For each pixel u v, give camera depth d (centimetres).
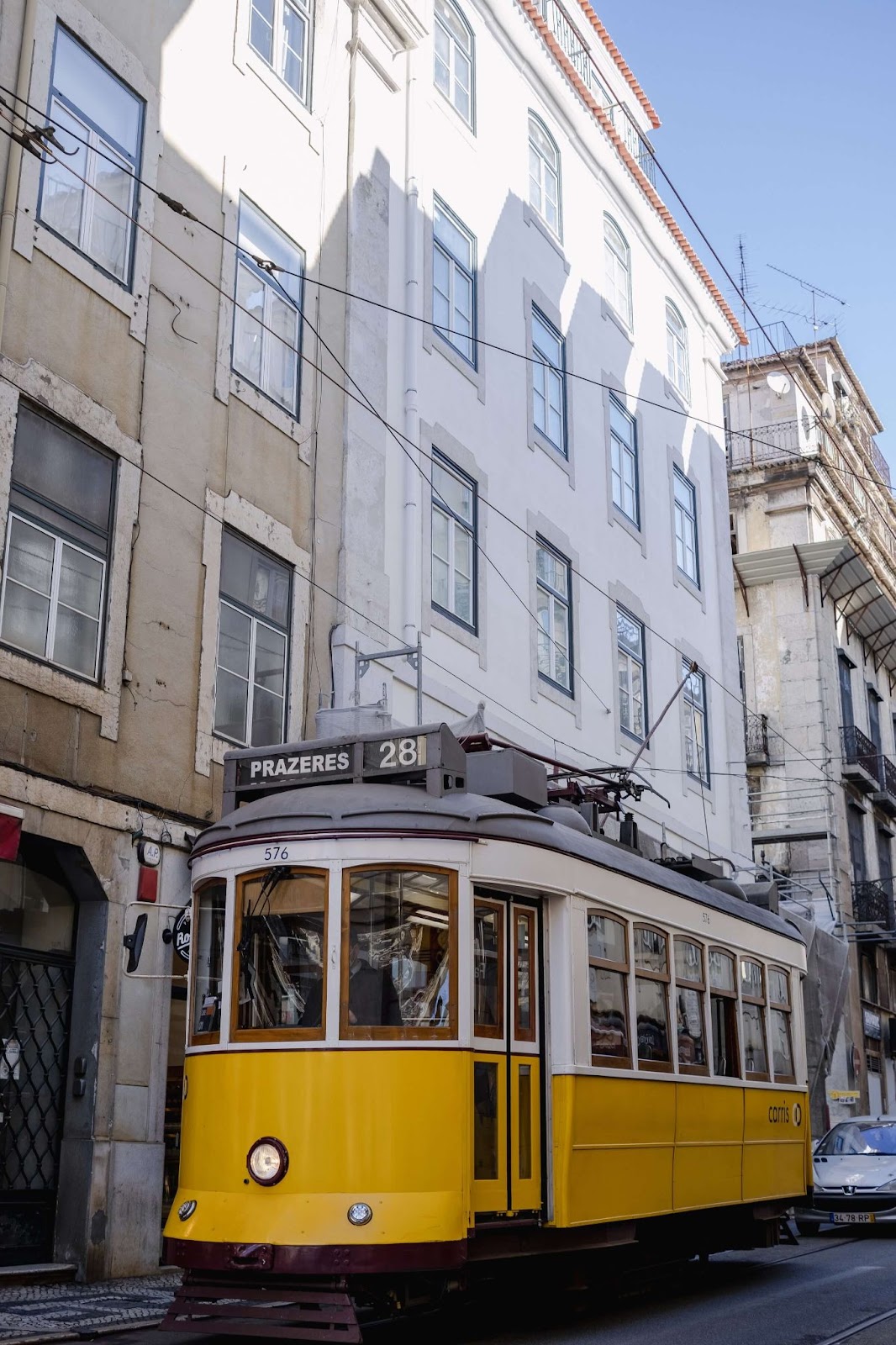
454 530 1747
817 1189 1673
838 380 4156
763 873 2662
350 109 1639
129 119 1276
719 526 2780
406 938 816
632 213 2514
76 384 1160
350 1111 778
